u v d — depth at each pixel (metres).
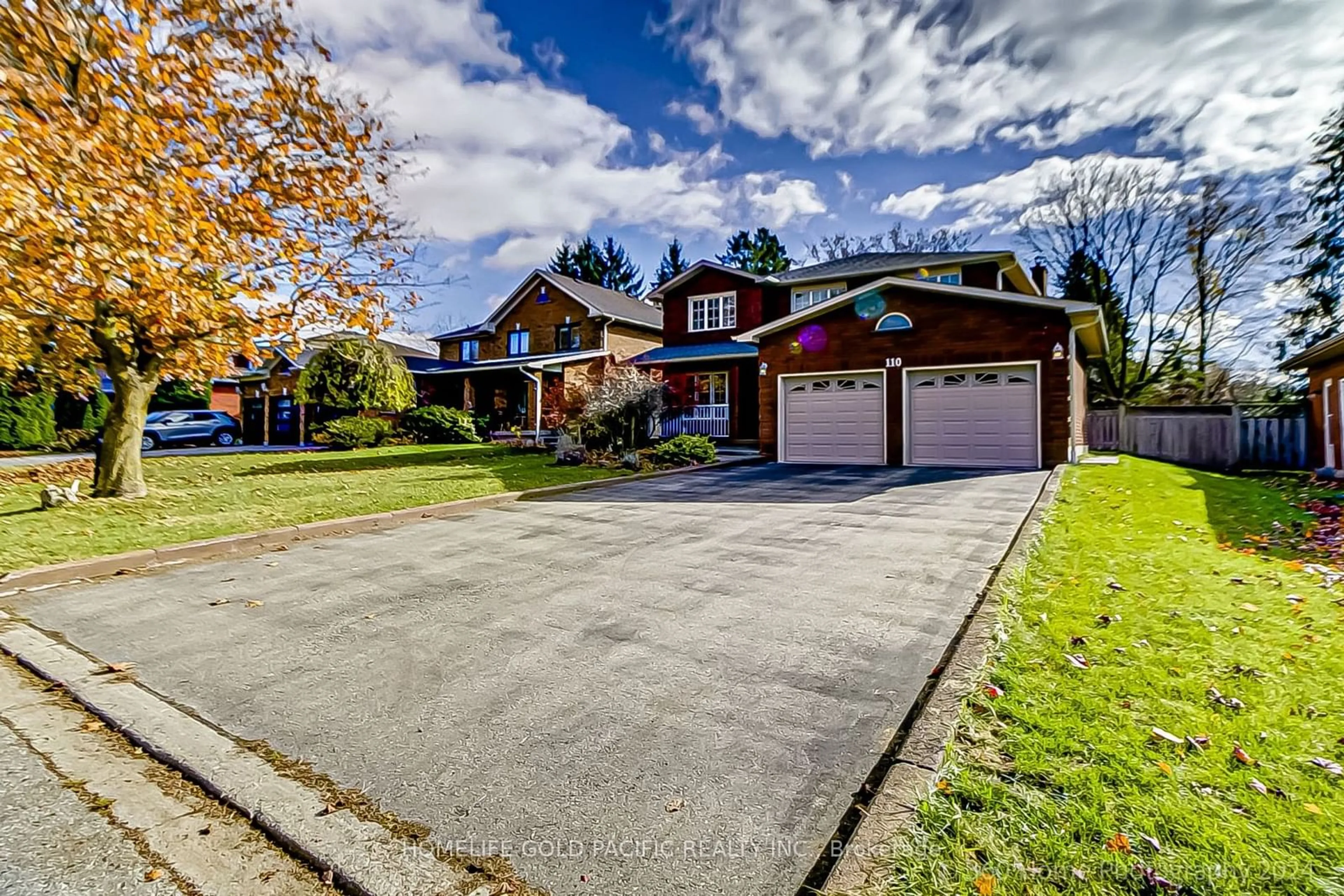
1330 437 13.45
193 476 13.20
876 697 3.19
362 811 2.45
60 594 5.30
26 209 6.66
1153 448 17.44
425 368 26.03
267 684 3.56
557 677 3.55
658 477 12.82
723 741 2.84
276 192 9.67
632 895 1.97
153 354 10.16
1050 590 4.57
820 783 2.51
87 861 2.22
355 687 3.49
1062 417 12.49
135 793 2.63
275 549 6.84
